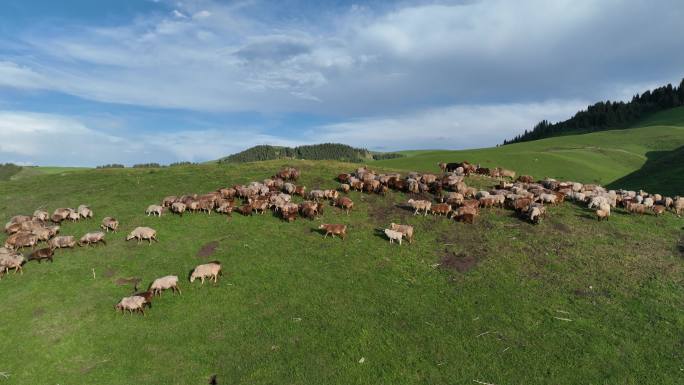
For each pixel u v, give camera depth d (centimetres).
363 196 4359
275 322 2358
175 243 3312
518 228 3519
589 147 12438
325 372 1978
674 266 2878
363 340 2194
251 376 1966
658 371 1942
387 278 2800
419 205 3838
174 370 2025
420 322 2341
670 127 14900
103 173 5978
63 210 3803
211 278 2811
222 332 2291
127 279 2811
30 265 2962
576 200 4219
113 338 2244
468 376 1944
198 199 3984
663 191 5750
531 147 14075
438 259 3050
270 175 5275
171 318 2411
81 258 3062
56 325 2338
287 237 3416
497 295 2583
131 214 3956
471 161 9500
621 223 3644
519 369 1981
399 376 1945
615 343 2141
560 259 3000
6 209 4422
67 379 1973
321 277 2819
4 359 2092
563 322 2311
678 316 2320
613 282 2702
